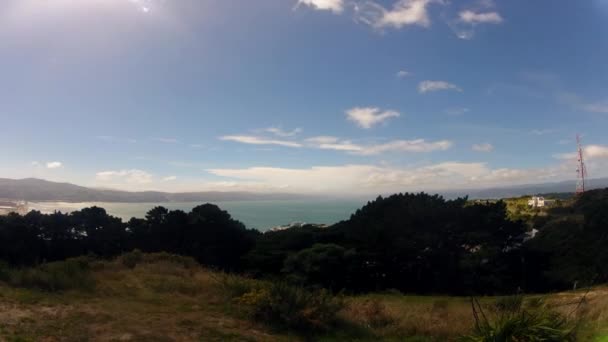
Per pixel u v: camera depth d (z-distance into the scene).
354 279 28.42
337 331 7.60
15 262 29.83
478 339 5.54
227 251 41.34
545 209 56.78
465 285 29.34
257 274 32.50
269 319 7.76
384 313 8.84
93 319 7.04
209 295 9.88
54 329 6.29
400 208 34.97
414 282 32.12
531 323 5.56
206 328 7.02
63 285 9.77
